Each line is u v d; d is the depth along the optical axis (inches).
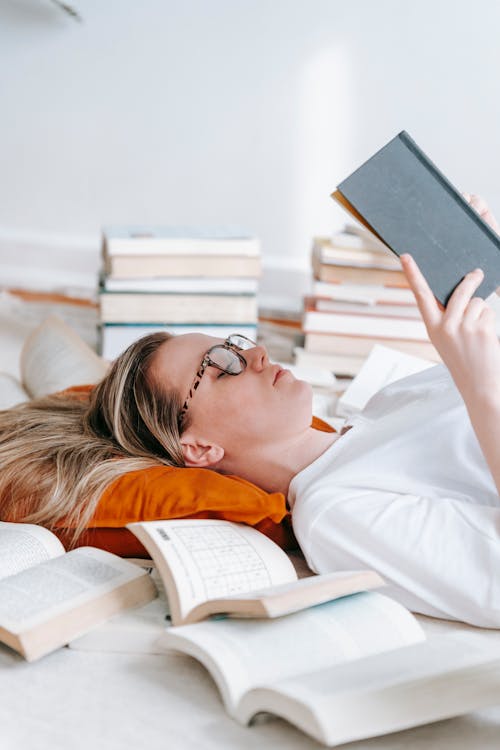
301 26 158.7
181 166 171.2
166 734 45.1
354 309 119.3
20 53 172.7
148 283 122.9
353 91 158.7
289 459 66.2
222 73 164.9
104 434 69.0
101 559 58.2
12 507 63.8
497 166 153.0
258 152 166.9
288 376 65.4
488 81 150.8
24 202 180.2
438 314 54.8
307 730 41.4
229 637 48.9
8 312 156.9
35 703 47.5
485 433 53.7
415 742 45.1
